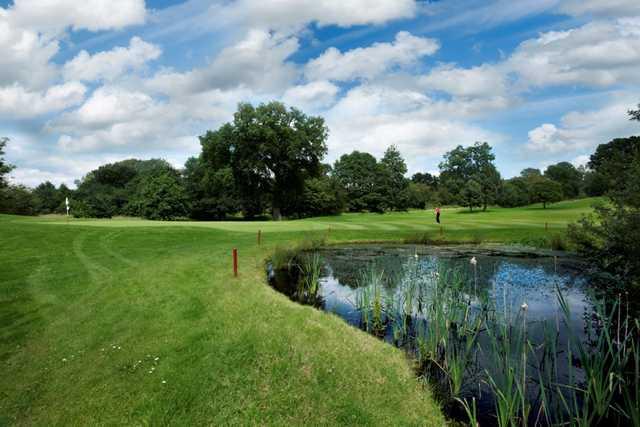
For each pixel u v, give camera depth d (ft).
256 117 179.01
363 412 18.13
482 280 48.44
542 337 29.94
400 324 34.06
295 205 246.88
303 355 23.31
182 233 85.25
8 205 191.52
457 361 22.66
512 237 86.58
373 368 22.89
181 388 20.17
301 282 50.52
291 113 190.49
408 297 38.22
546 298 40.45
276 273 55.31
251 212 249.34
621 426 18.92
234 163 184.96
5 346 26.55
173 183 249.34
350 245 81.97
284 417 17.70
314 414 17.90
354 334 28.40
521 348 27.86
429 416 18.67
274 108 182.70
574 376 23.94
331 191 256.93
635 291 35.86
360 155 288.10
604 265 41.88
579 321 33.47
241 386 20.22
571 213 170.60
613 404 20.75
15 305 35.22
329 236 88.33
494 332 31.04
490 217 153.17
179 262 52.80
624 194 35.96
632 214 34.24
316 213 255.91
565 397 21.80
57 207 311.06
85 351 25.34
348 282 50.26
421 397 20.49
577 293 42.16
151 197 244.22
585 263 57.62
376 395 19.90
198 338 26.30
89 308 34.01
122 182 352.69
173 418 17.75
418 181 488.85
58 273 47.44
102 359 24.07
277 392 19.66
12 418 18.48
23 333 28.78
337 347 24.99
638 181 34.94
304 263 61.57
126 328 28.96
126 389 20.40
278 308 32.22
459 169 342.64
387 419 17.84
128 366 22.94
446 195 332.80
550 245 75.41
